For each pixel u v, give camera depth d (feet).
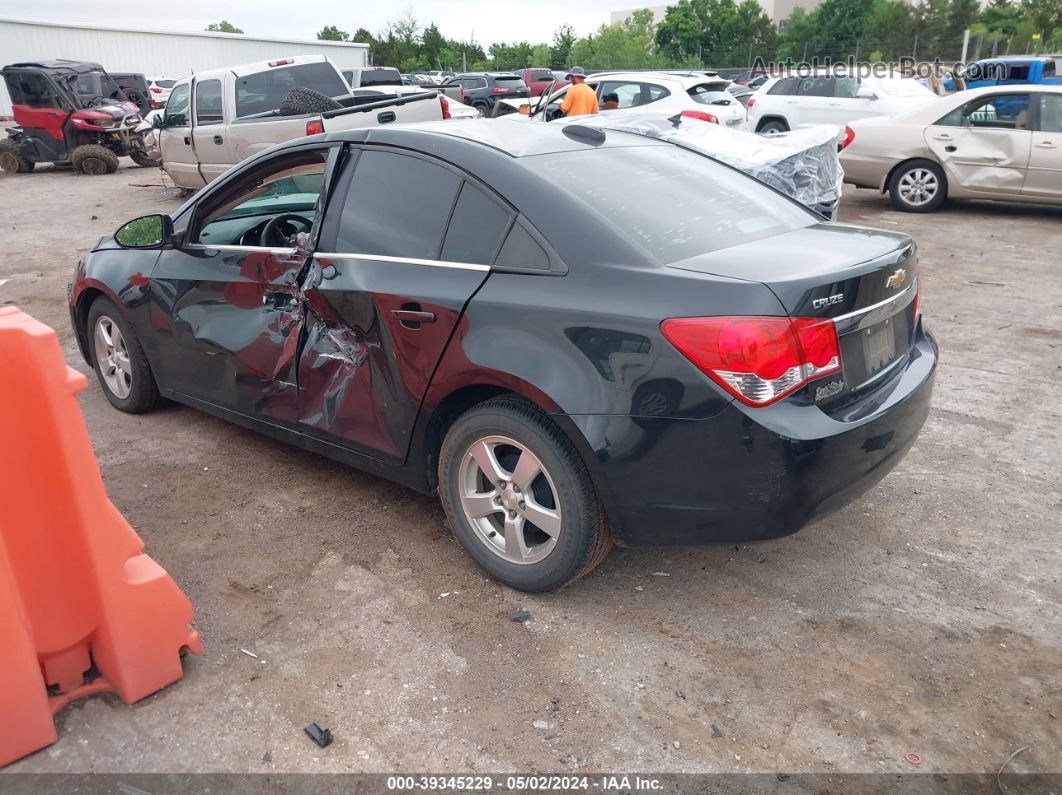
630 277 9.11
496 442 10.12
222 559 11.34
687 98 47.01
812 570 11.09
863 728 8.39
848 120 46.39
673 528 9.18
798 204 12.26
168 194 47.26
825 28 192.34
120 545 8.25
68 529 8.02
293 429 12.57
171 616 8.71
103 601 8.21
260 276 12.55
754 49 211.00
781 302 8.51
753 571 11.07
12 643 7.65
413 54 224.74
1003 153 34.30
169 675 8.82
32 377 7.49
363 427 11.51
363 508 12.69
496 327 9.69
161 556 11.41
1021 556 11.36
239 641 9.63
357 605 10.32
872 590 10.65
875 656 9.43
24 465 7.66
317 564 11.21
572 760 7.98
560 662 9.32
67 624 8.28
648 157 12.03
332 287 11.41
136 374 15.42
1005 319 21.67
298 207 13.94
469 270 10.19
